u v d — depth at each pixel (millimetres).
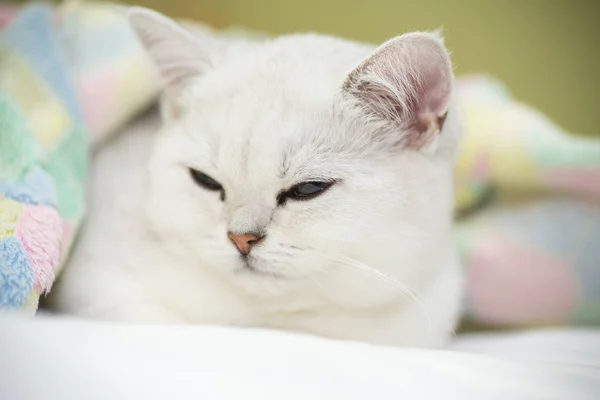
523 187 465
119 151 411
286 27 612
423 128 349
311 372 255
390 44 331
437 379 259
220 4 595
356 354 269
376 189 336
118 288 362
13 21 430
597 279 450
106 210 386
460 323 464
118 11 437
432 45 331
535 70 627
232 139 335
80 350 247
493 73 627
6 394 230
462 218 481
